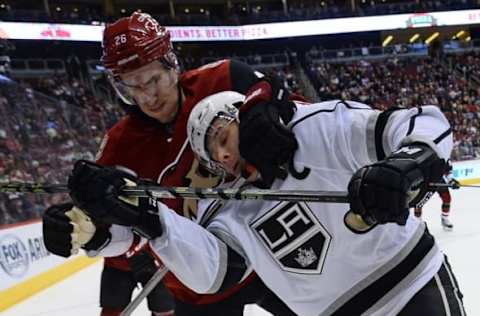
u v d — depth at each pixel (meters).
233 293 1.83
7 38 15.16
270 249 1.42
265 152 1.30
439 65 19.50
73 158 7.87
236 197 1.20
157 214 1.34
